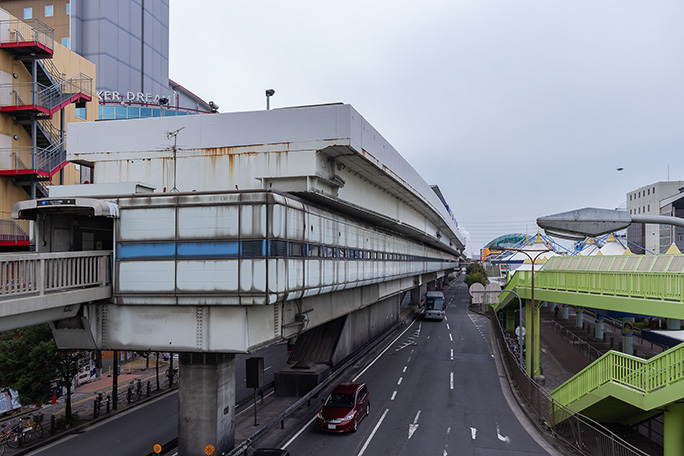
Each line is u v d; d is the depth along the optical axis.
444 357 36.69
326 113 17.05
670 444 15.59
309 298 19.09
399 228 34.00
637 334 40.66
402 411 23.25
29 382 20.02
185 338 13.89
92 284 13.41
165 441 19.91
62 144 31.44
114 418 23.53
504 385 28.33
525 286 29.09
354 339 33.97
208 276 13.55
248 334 13.62
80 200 13.25
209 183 18.20
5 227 28.05
